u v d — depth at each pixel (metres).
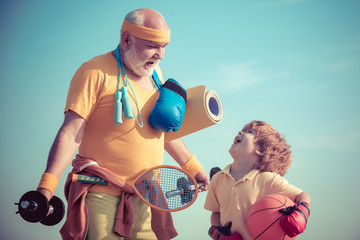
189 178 3.04
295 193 2.87
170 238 3.12
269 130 3.04
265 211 2.71
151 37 2.83
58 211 2.65
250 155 2.99
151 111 2.94
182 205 2.99
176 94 3.00
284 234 2.70
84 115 2.81
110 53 3.01
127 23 2.88
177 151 3.39
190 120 3.18
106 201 2.82
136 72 2.96
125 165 2.88
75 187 2.83
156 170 2.96
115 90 2.90
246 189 2.90
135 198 2.94
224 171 3.03
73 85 2.88
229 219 2.92
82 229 2.74
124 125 2.88
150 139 2.95
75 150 2.78
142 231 2.94
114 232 2.80
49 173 2.67
